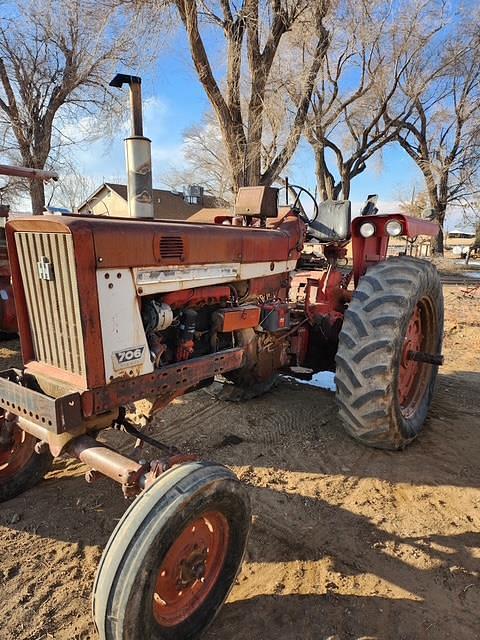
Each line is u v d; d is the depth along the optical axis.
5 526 2.61
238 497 1.96
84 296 1.97
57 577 2.26
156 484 1.80
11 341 6.29
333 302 4.04
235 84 10.03
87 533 2.56
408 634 1.97
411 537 2.53
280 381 4.73
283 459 3.29
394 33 17.44
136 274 2.17
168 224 2.37
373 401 3.05
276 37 10.19
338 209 4.38
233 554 2.04
